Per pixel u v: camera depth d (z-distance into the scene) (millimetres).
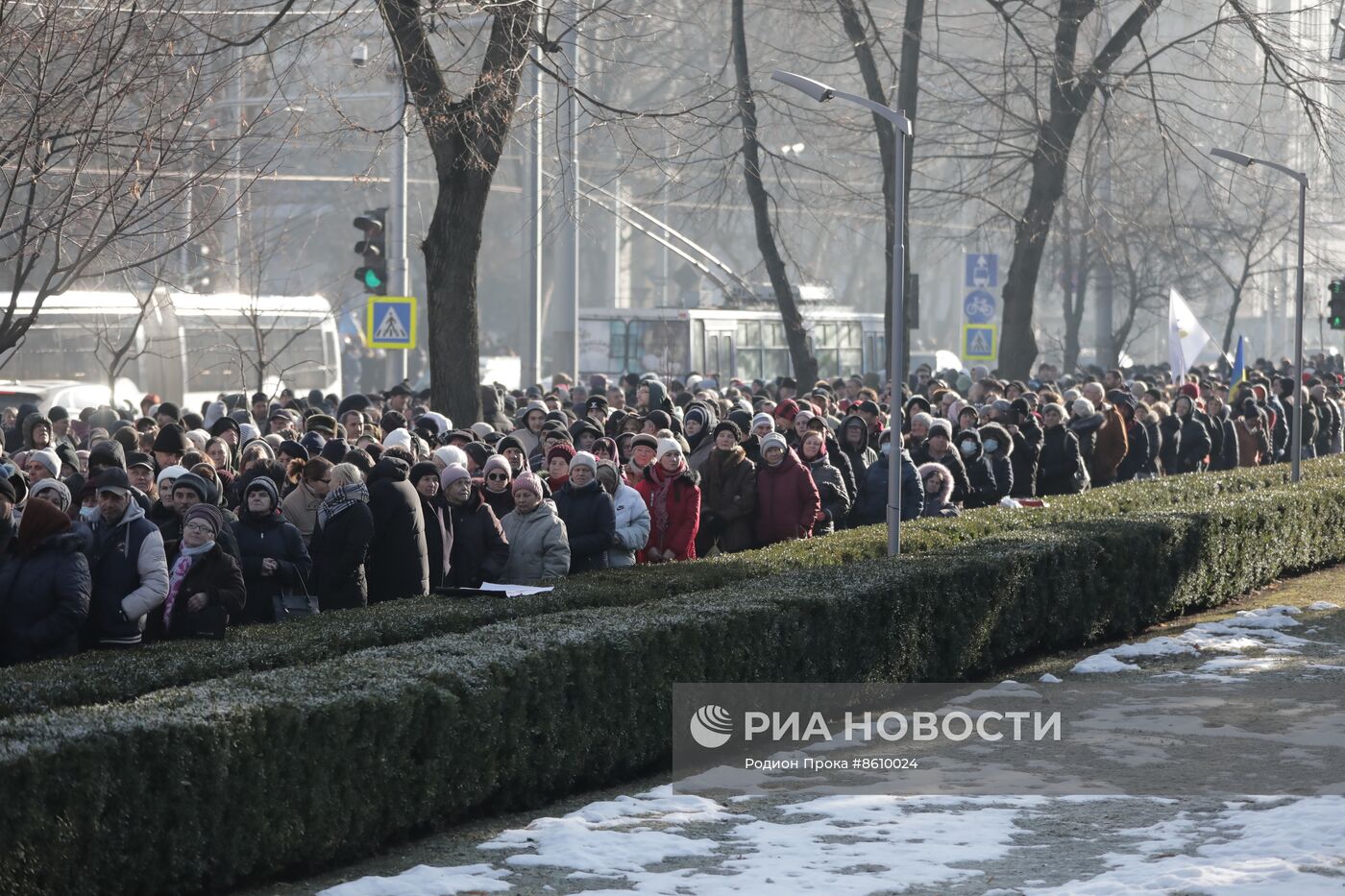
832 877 21109
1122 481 60312
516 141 76562
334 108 50812
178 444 37094
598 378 77750
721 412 60750
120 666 24078
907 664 33656
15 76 37156
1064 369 127562
